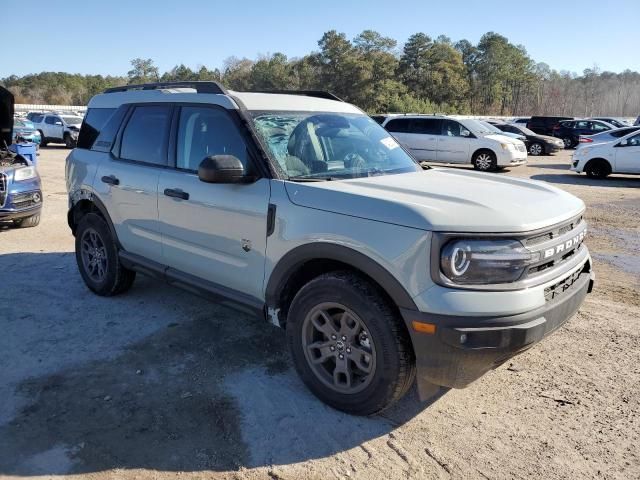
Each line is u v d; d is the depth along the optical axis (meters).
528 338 2.71
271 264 3.40
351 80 76.19
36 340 4.20
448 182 3.52
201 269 3.95
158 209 4.22
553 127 32.97
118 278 4.98
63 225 8.45
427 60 85.38
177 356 3.96
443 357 2.72
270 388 3.52
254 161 3.52
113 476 2.69
